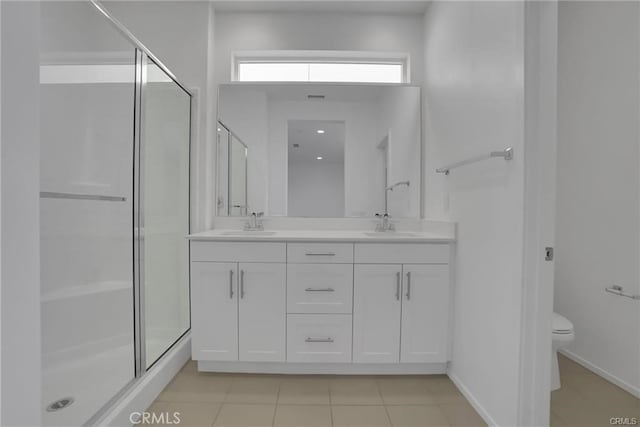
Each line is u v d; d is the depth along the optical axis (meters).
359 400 1.68
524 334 1.26
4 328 0.54
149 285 1.91
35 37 0.59
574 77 2.12
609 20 1.89
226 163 2.51
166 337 2.09
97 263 1.49
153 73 1.93
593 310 1.99
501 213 1.41
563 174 2.21
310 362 1.92
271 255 1.89
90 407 1.40
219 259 1.89
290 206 2.53
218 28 2.54
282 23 2.54
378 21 2.55
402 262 1.89
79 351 1.39
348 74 2.66
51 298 1.30
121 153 1.63
